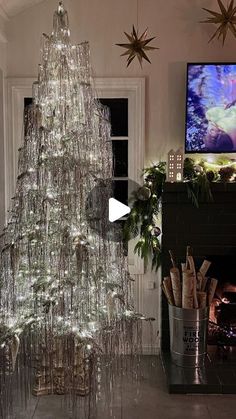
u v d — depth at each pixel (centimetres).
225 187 436
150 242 448
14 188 454
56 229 328
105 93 454
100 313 334
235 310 436
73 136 327
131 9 443
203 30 444
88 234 334
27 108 346
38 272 333
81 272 321
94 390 336
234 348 442
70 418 333
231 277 458
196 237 446
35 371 364
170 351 437
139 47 420
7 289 335
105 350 342
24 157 342
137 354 380
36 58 445
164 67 447
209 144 445
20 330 325
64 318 325
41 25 443
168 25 444
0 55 428
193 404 359
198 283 419
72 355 330
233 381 381
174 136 454
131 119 459
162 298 448
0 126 442
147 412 345
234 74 436
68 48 335
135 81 446
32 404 353
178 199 440
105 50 445
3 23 430
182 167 434
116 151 467
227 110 441
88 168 333
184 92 449
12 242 336
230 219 445
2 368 328
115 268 349
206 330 414
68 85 331
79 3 441
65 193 325
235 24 430
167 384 382
